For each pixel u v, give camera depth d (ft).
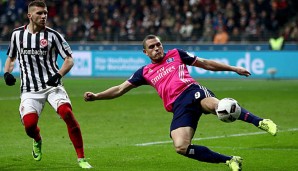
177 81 82.53
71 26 298.56
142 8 300.20
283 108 164.76
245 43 271.08
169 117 149.07
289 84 239.91
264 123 74.33
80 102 183.11
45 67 88.94
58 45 88.99
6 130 129.18
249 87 227.20
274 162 92.79
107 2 307.58
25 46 88.43
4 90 223.92
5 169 88.43
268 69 265.13
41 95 88.38
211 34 279.28
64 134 123.44
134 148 106.32
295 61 262.06
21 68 89.40
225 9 290.15
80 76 284.00
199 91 81.00
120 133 124.67
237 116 75.61
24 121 87.66
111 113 157.48
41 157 94.68
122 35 289.53
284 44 266.57
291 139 114.52
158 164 91.81
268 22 279.08
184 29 283.79
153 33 288.51
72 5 317.01
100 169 87.71
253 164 91.40
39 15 87.71
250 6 283.79
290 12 289.12
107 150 104.22
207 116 149.07
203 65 85.30
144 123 139.33
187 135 79.05
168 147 107.24
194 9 289.12
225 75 271.69
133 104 177.68
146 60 272.72
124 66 276.82
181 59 85.10
